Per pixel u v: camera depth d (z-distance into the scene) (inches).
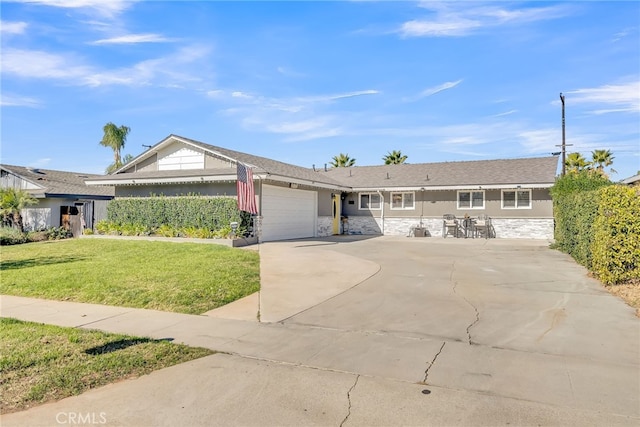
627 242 309.4
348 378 157.5
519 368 166.7
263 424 122.7
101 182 768.9
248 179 568.4
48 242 682.8
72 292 312.7
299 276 377.7
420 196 943.7
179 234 673.6
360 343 200.2
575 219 469.4
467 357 179.9
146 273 369.1
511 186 828.6
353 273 392.5
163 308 270.7
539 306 268.1
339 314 255.3
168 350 188.2
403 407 133.5
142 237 684.1
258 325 232.5
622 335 207.9
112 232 730.2
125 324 234.4
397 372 163.5
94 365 168.4
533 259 494.6
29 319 246.1
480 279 362.3
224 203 647.8
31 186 930.1
